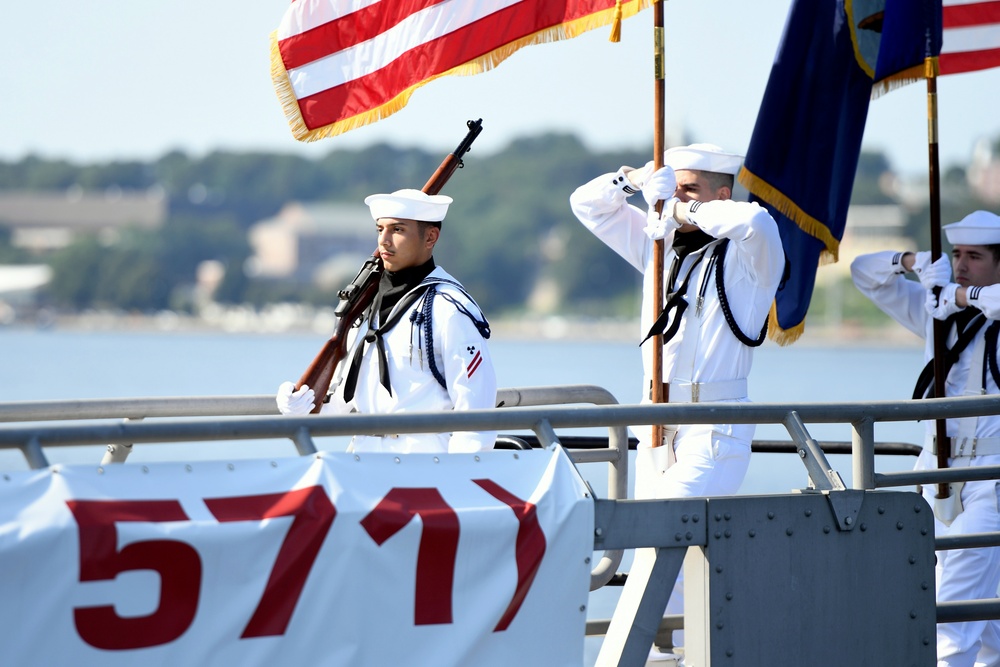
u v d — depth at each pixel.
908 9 21.55
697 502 14.47
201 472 12.46
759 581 14.67
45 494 11.71
